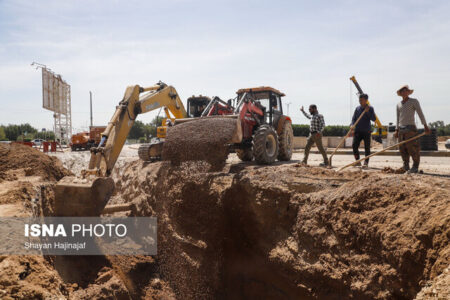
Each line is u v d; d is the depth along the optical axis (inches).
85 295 180.1
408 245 126.0
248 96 327.9
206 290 232.1
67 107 1152.2
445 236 114.1
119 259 258.1
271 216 203.8
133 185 354.3
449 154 490.3
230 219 235.0
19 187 214.4
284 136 386.3
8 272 122.0
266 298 202.5
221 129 249.9
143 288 231.3
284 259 184.2
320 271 161.5
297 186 195.9
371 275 138.2
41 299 120.2
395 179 159.0
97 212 220.8
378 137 940.0
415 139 229.9
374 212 148.0
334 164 363.6
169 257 259.3
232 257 236.7
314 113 308.3
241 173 236.5
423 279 118.0
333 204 167.8
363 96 278.1
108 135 263.1
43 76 950.4
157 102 326.6
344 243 154.9
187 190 255.3
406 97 234.4
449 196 129.0
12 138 2448.3
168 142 271.6
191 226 248.4
